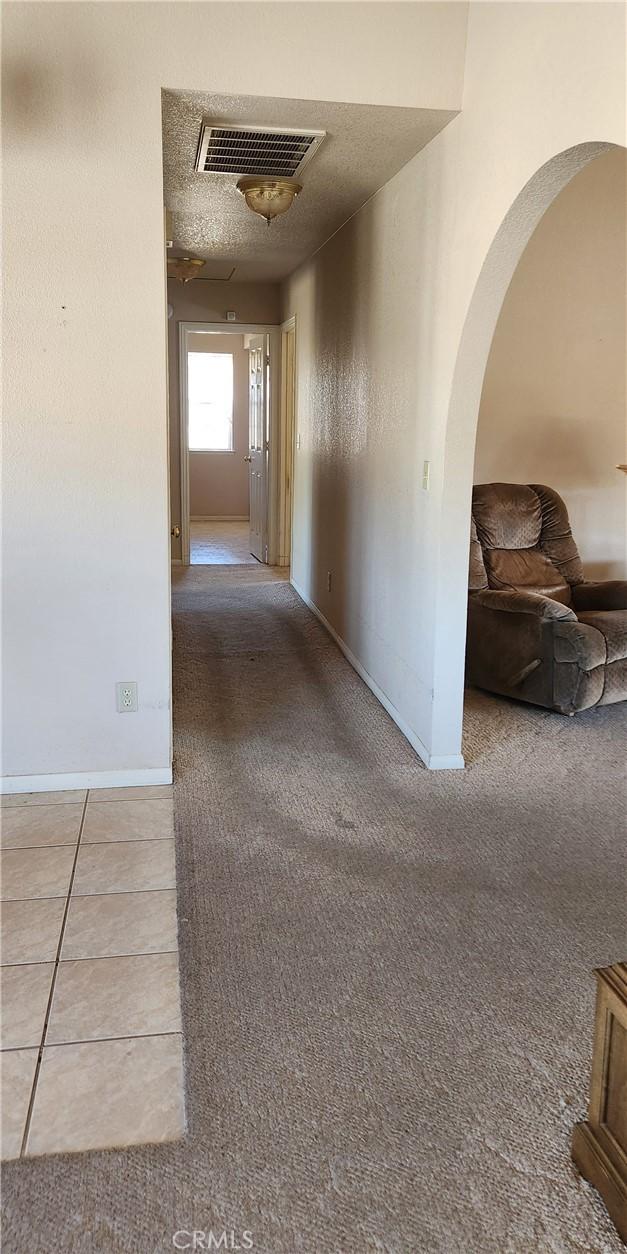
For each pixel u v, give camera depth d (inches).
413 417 137.9
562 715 160.4
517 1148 64.5
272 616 231.3
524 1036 76.3
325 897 97.9
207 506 435.5
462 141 113.1
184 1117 66.8
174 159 136.0
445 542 126.3
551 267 195.8
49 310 110.3
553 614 154.1
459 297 115.3
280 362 296.7
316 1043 75.0
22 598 117.6
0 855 105.4
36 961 85.4
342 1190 60.6
